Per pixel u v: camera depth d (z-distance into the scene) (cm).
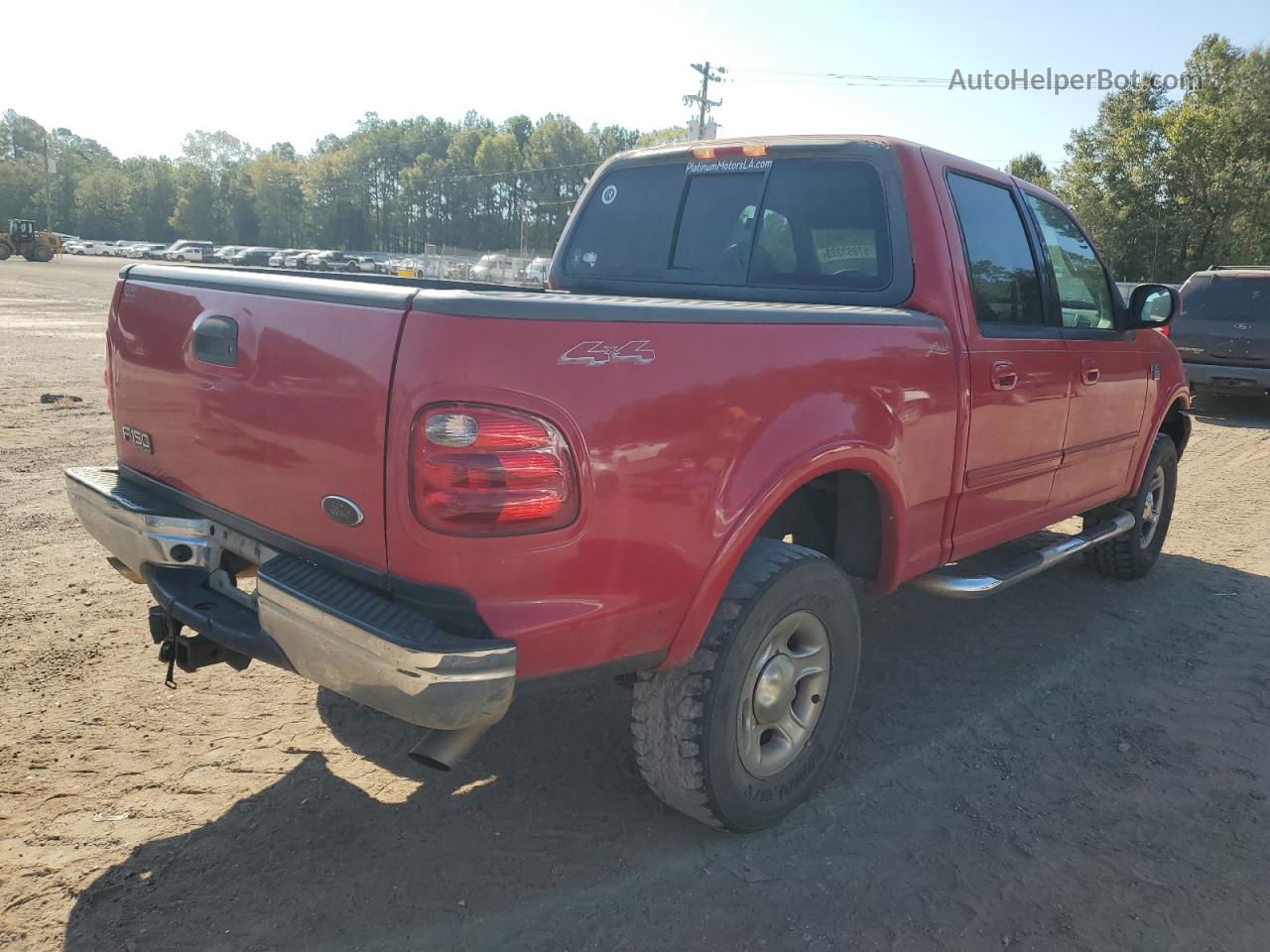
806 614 281
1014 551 584
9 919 237
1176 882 271
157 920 239
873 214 341
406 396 211
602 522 226
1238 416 1260
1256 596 523
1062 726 364
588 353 221
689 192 394
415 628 212
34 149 17325
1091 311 444
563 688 234
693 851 277
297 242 13888
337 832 279
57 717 338
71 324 1977
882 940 243
